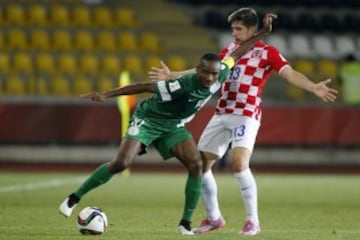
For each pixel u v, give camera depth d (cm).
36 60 9056
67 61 9106
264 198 4975
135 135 2720
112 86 8912
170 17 10044
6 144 8062
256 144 8094
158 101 2728
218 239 2703
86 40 9438
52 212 3812
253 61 2908
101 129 7956
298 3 10531
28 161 8125
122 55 9344
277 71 2872
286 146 8462
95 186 2745
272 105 8100
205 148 2978
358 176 7556
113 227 3173
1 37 9250
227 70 2802
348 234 2978
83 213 2803
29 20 9562
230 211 4097
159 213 3884
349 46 10144
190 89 2691
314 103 8919
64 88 8788
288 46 9962
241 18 2916
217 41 9862
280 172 7988
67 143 8194
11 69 8931
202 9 10331
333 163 8562
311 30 10281
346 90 8625
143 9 10094
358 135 8181
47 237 2725
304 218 3734
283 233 2981
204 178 2967
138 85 2731
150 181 6512
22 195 4919
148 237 2744
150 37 9606
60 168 7919
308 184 6331
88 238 2703
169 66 9200
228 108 2938
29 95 8675
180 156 2762
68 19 9675
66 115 7906
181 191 5453
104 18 9769
